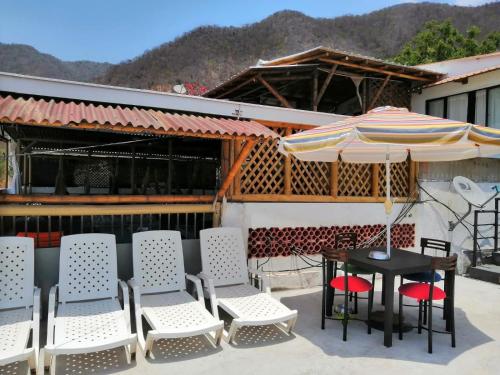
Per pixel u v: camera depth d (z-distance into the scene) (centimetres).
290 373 407
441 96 1159
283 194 741
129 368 411
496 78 1009
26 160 1152
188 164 1352
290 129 755
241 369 414
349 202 803
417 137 427
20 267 482
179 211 639
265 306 518
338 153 708
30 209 538
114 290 518
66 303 490
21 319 435
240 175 697
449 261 466
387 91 1229
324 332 521
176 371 407
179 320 459
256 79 1187
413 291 488
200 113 686
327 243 782
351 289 505
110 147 1079
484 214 975
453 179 906
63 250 508
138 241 559
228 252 615
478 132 423
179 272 572
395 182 872
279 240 729
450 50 2967
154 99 657
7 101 532
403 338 505
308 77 1155
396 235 870
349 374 407
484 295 712
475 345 485
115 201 589
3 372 397
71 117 481
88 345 383
